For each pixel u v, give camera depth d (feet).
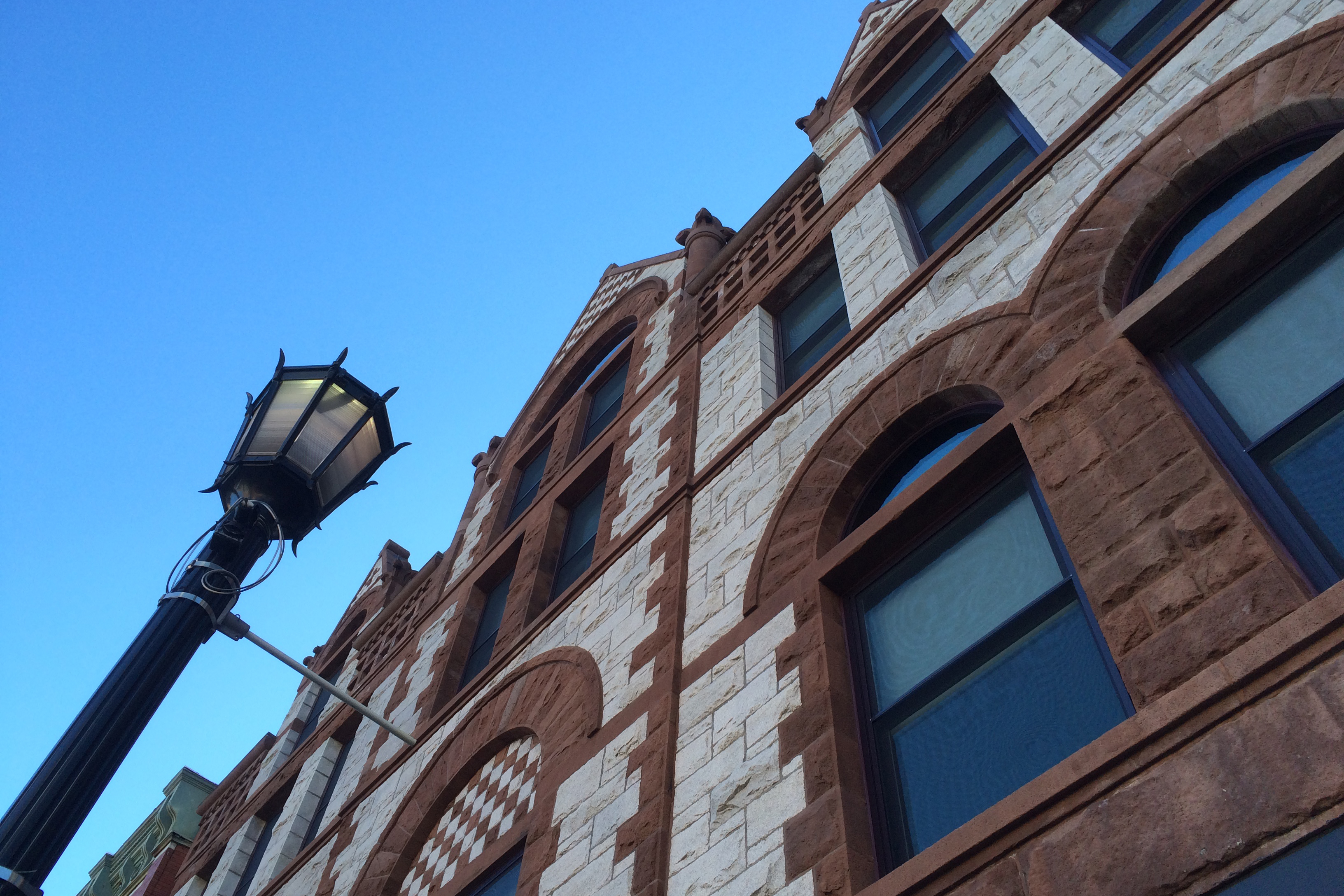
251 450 19.49
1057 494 18.29
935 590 21.17
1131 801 13.44
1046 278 23.03
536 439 56.08
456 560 54.54
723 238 54.70
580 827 24.48
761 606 24.32
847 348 29.53
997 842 14.73
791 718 20.76
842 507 24.99
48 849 14.61
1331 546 14.73
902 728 19.49
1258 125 20.63
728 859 19.54
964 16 43.34
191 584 18.03
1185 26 25.46
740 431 33.22
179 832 71.36
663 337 47.42
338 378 20.52
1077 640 17.46
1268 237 18.37
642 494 35.86
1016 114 32.91
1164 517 16.20
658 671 25.98
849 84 49.16
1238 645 13.88
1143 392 18.20
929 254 32.40
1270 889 11.61
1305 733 12.26
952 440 23.99
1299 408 16.57
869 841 17.81
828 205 39.99
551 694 31.09
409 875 33.06
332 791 48.08
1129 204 22.35
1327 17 21.30
